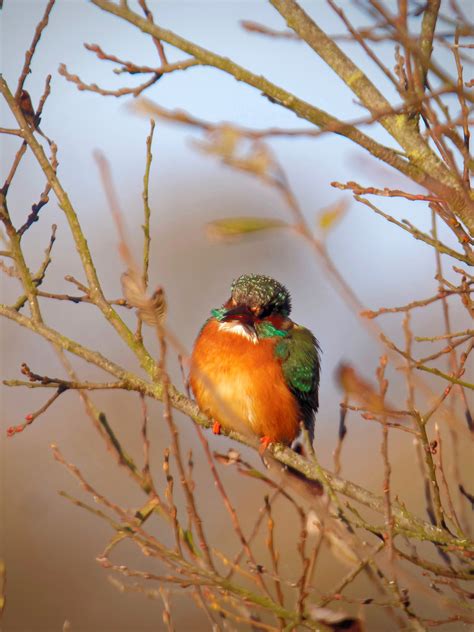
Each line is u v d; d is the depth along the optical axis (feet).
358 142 22.62
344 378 21.22
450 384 24.26
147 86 23.84
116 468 64.95
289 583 25.09
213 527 61.57
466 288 23.53
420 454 27.89
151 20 24.13
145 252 26.99
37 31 29.71
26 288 30.09
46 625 57.36
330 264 13.75
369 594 52.70
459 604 23.47
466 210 22.09
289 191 12.53
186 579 25.18
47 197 30.73
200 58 22.90
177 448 23.52
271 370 35.40
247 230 12.39
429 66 17.65
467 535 26.81
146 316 20.24
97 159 17.89
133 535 25.63
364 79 23.76
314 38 24.30
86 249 30.60
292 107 22.49
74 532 62.18
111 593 58.75
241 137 12.26
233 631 27.12
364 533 49.62
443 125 19.26
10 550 60.75
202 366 35.73
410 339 22.90
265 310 36.73
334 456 27.45
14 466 64.64
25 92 30.60
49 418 67.82
